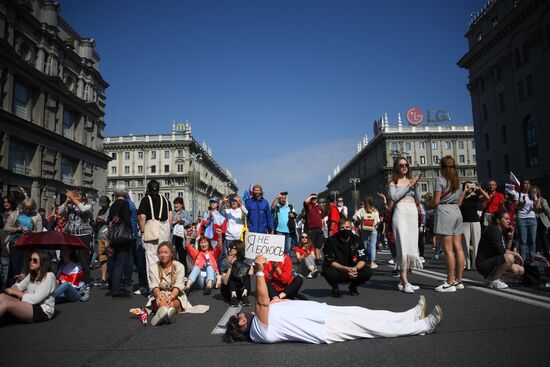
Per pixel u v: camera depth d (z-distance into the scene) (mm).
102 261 9859
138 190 84688
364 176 97625
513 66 38031
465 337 3736
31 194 34875
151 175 84562
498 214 7965
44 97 36938
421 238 10742
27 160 35000
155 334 4363
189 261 12250
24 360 3447
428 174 79188
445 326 4172
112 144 85500
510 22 37156
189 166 84500
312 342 3775
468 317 4531
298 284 5977
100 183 48094
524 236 9688
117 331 4551
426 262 12000
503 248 6625
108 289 8734
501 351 3293
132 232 7453
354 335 3797
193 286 8258
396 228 6676
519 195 9883
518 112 37250
